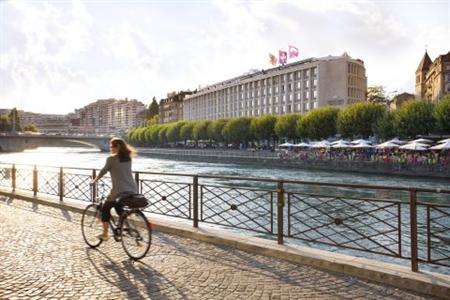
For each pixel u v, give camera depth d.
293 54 129.75
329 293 5.08
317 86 106.19
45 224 9.22
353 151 56.03
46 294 5.04
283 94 118.00
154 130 131.00
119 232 6.87
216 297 4.95
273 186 32.09
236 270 5.99
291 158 58.00
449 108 45.06
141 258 6.52
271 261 6.43
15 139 117.94
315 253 6.40
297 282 5.48
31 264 6.28
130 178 6.89
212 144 105.94
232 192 25.70
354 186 6.06
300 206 21.36
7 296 4.96
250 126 84.50
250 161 65.62
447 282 5.05
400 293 5.09
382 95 113.25
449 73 86.12
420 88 117.00
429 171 39.78
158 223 8.71
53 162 72.56
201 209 8.59
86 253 6.90
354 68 109.00
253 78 128.12
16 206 11.84
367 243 14.23
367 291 5.16
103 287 5.29
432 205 5.54
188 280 5.56
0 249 7.14
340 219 6.68
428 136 49.62
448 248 13.37
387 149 52.12
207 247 7.29
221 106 146.12
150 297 4.96
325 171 51.03
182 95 183.25
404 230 15.97
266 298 4.91
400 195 27.06
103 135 140.50
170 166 66.38
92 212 8.30
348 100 106.81
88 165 62.41
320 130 64.88
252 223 16.58
